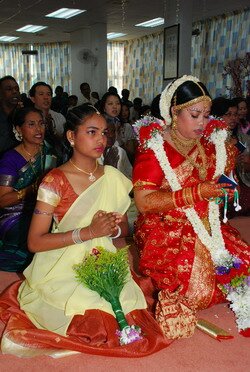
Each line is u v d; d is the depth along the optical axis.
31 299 2.42
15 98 4.60
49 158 3.54
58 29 12.69
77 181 2.32
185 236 2.52
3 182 3.38
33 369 2.07
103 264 2.26
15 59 15.27
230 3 9.39
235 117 4.49
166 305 2.33
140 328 2.29
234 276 2.58
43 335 2.18
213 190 2.30
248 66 9.39
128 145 5.04
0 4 9.62
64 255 2.35
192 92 2.35
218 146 2.57
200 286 2.47
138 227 2.68
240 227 4.57
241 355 2.20
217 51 10.70
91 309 2.24
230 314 2.65
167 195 2.37
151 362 2.13
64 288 2.30
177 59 8.40
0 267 3.35
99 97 12.28
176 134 2.50
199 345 2.29
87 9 10.14
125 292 2.38
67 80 14.89
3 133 4.38
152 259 2.55
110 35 13.32
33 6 9.83
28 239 2.31
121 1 9.31
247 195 4.93
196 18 10.81
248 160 4.61
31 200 3.47
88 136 2.23
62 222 2.32
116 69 14.41
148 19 11.18
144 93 13.70
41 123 3.42
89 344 2.17
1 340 2.25
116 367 2.09
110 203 2.38
